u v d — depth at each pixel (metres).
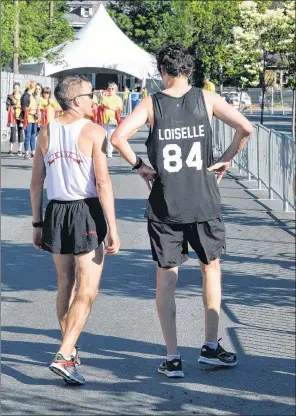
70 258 7.16
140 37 75.25
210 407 6.65
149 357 7.84
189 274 11.22
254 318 9.16
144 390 7.00
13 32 40.41
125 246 13.05
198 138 7.01
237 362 7.71
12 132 29.30
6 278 10.95
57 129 6.93
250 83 38.16
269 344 8.25
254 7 31.80
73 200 6.90
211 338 7.51
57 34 48.78
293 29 30.36
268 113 64.75
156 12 74.62
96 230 6.90
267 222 15.46
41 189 7.24
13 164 25.75
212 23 37.41
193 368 7.55
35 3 47.53
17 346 8.12
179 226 7.13
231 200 18.23
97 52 49.06
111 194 6.88
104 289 10.41
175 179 7.02
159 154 6.99
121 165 25.19
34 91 27.61
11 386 7.04
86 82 6.99
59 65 47.91
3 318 9.09
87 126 6.89
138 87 61.66
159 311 7.30
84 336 8.45
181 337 8.44
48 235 6.98
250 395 6.92
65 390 6.98
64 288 7.23
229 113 7.03
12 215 16.09
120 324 8.89
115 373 7.41
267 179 18.61
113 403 6.70
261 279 11.03
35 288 10.45
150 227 7.15
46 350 8.02
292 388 7.07
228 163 7.17
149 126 7.06
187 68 7.02
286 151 16.34
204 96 7.05
